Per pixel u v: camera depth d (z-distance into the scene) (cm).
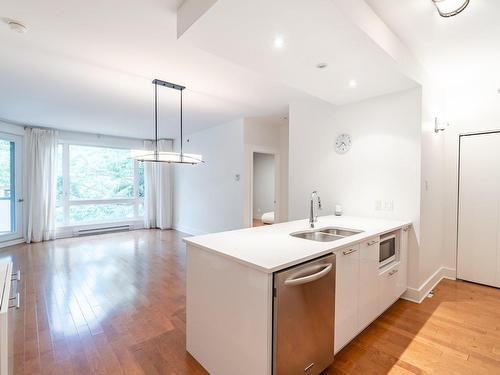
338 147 331
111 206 678
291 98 369
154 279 341
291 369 143
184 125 557
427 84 278
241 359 149
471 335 213
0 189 508
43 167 554
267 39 179
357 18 163
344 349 195
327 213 344
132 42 226
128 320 240
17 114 458
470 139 321
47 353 193
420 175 269
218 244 178
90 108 423
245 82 313
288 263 141
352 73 235
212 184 578
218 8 147
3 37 217
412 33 209
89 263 407
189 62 262
